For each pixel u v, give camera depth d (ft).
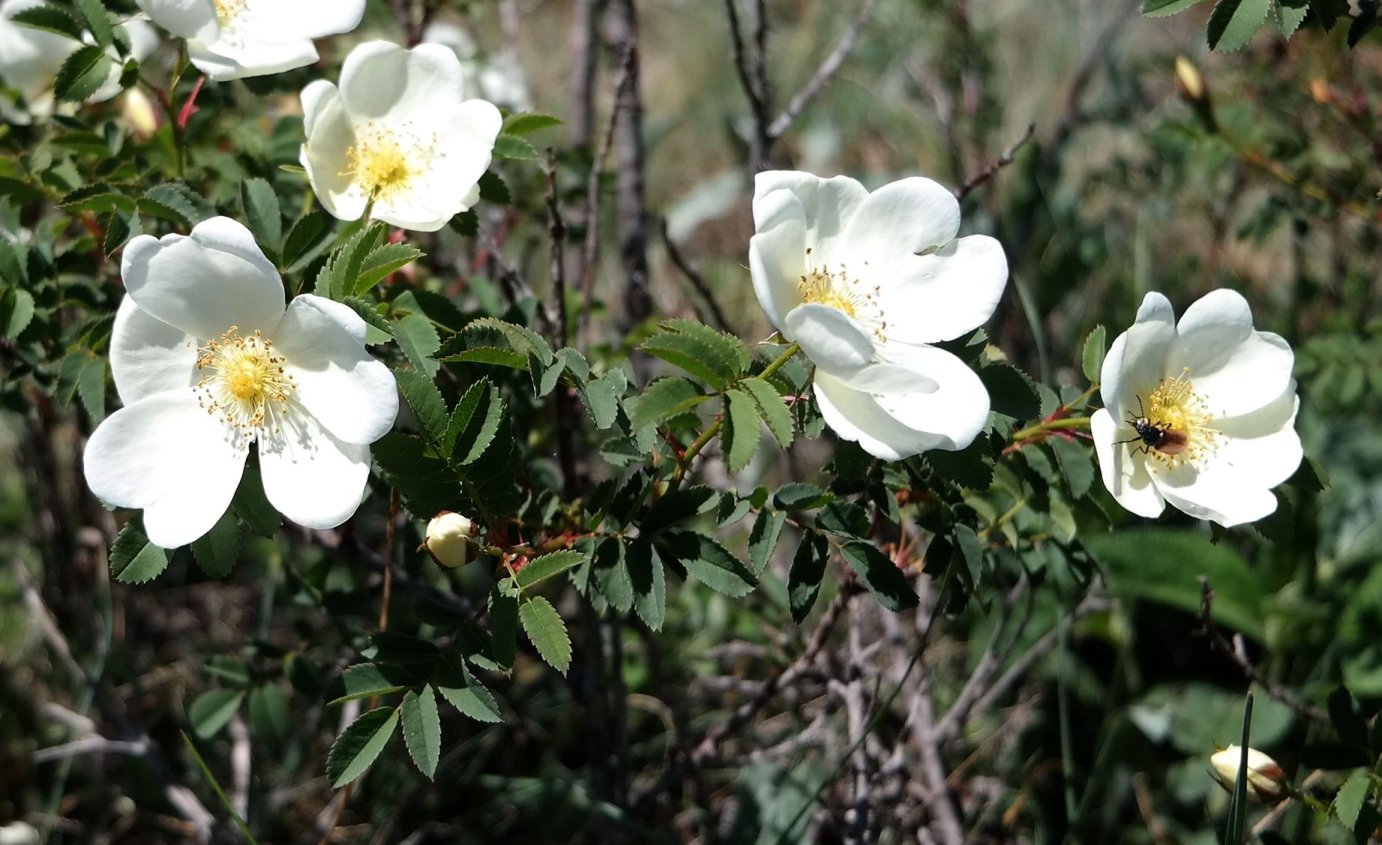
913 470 1.32
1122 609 1.81
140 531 1.26
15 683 1.79
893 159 2.60
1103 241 2.20
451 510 1.27
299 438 1.24
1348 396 1.72
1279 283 2.21
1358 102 1.81
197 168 1.52
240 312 1.24
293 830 1.73
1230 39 1.30
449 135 1.36
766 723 1.74
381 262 1.27
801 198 1.27
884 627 1.70
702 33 3.02
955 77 2.32
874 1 1.78
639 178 1.85
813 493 1.28
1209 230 2.24
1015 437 1.34
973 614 1.82
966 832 1.67
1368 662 1.73
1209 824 1.69
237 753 1.72
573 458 1.51
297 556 1.76
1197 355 1.31
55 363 1.47
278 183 1.54
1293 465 1.30
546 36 2.81
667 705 1.71
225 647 1.85
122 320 1.24
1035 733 1.78
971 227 2.15
